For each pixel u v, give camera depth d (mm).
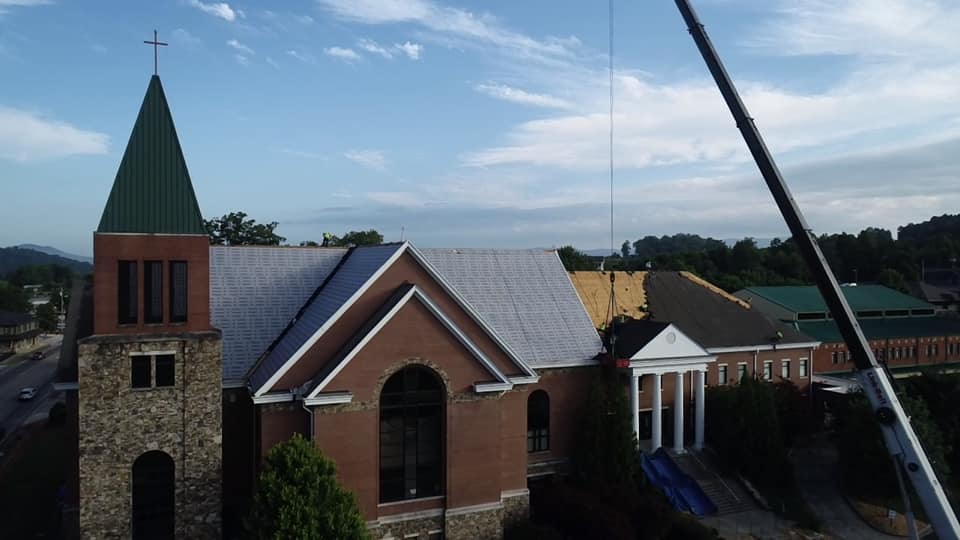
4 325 119000
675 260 137125
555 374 38750
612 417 36625
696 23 26109
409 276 30594
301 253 37656
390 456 29453
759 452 41500
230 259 35875
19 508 36625
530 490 35562
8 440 54500
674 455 42906
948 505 20938
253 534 22766
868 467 40062
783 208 23797
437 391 30328
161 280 26688
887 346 72938
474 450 30609
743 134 24969
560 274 44406
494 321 39562
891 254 134125
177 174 27328
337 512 22906
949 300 106625
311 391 27219
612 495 34250
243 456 31359
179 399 26500
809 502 40344
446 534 29859
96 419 25406
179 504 26453
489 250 43219
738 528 36406
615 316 47906
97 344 25406
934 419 45250
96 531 25375
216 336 27016
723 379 51625
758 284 116438
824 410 56594
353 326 29453
